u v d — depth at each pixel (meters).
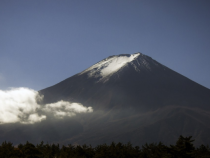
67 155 96.94
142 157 94.94
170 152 77.00
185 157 75.69
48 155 96.81
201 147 95.00
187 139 80.06
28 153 92.06
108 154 94.50
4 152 92.69
